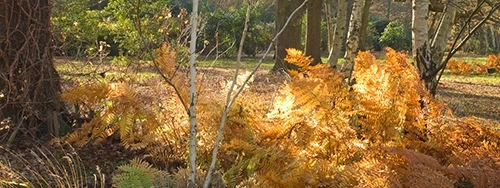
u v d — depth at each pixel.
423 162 3.76
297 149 4.48
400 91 4.88
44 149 5.64
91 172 5.09
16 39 5.96
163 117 5.32
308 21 20.72
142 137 5.18
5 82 5.94
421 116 4.71
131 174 3.90
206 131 4.91
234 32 31.48
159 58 5.29
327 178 4.14
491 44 51.44
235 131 4.85
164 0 13.61
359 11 8.59
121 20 13.16
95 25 11.55
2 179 4.43
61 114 6.33
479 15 8.91
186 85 5.11
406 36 44.94
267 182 4.07
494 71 29.78
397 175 3.85
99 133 5.07
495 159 3.95
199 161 4.88
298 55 5.09
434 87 5.86
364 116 5.16
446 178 3.58
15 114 6.00
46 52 6.11
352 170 3.94
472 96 16.12
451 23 10.19
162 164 5.14
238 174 4.38
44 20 6.12
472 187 4.13
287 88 4.75
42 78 6.01
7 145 5.62
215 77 10.37
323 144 4.65
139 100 4.91
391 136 4.64
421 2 5.95
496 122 10.04
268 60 32.59
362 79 4.97
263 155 4.26
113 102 4.84
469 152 4.28
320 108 4.59
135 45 12.56
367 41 41.00
